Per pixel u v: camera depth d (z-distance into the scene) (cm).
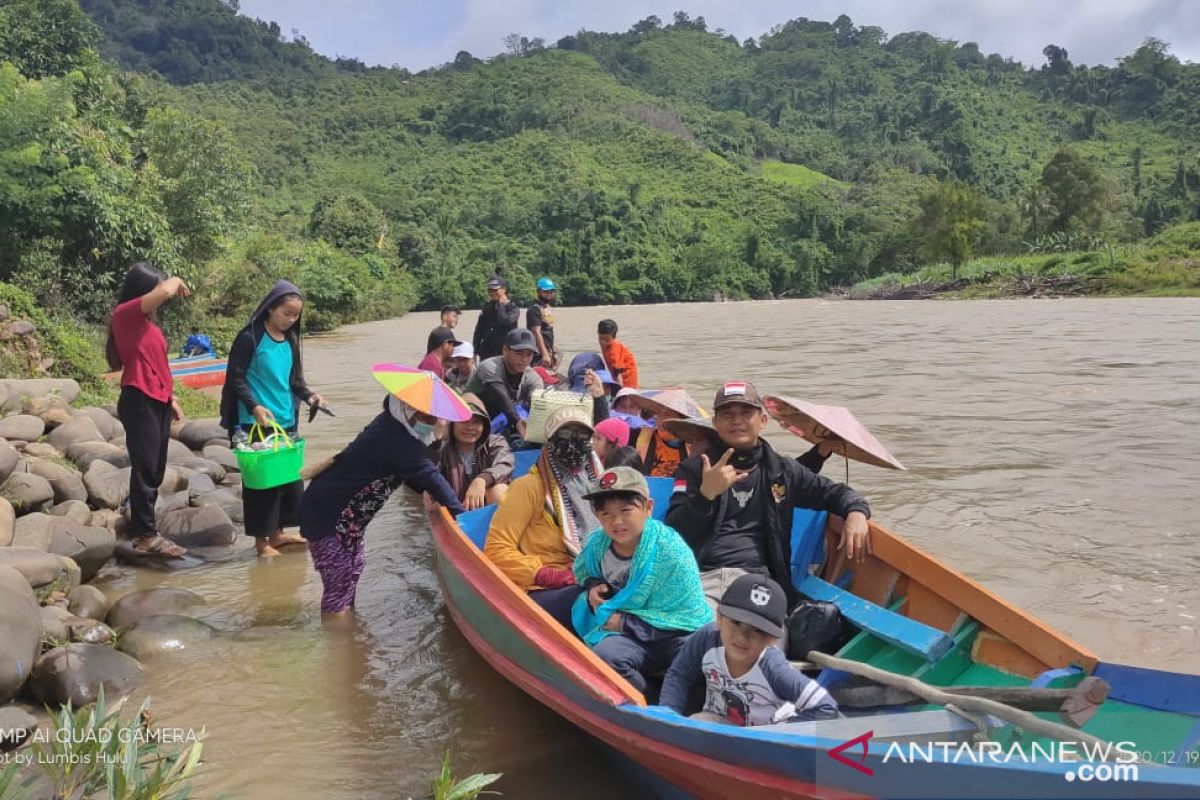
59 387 923
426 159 11000
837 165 12712
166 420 672
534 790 387
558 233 8106
